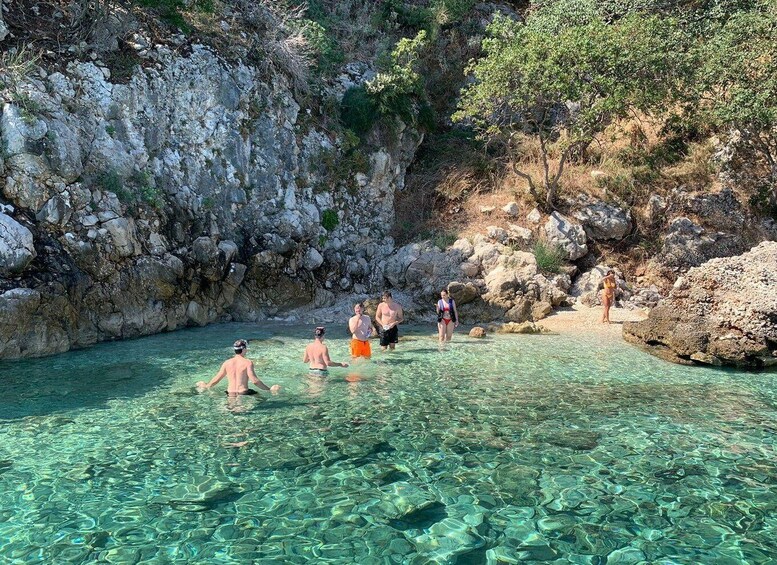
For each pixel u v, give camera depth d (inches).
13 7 532.4
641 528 178.1
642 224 750.5
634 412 298.0
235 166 639.1
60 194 465.4
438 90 959.0
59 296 434.6
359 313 437.4
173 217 562.6
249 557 159.6
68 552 161.2
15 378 358.0
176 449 240.7
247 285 614.2
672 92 700.0
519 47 683.4
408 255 697.0
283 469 220.8
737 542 170.2
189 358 421.1
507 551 163.9
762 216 733.9
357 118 775.1
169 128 596.4
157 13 634.2
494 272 657.0
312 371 383.2
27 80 479.5
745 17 713.0
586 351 466.0
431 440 253.9
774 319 407.2
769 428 273.3
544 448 245.4
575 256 709.9
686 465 227.8
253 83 674.2
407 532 174.2
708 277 466.3
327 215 714.2
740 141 760.3
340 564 156.6
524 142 842.8
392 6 986.1
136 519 181.0
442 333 514.9
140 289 507.5
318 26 781.9
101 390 332.2
